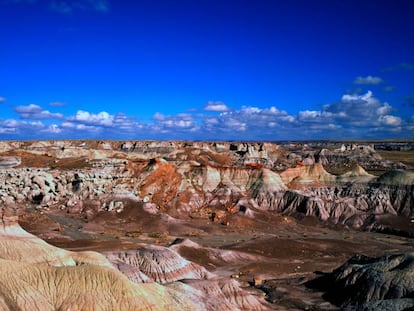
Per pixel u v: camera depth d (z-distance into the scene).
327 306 65.62
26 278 42.03
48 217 117.38
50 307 40.81
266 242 102.62
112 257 70.06
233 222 126.50
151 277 68.69
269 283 76.31
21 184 137.00
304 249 100.06
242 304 62.06
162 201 137.00
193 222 125.88
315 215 137.12
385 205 140.50
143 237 106.75
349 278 69.75
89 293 42.59
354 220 132.62
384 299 62.53
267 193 149.25
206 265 85.00
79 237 101.19
